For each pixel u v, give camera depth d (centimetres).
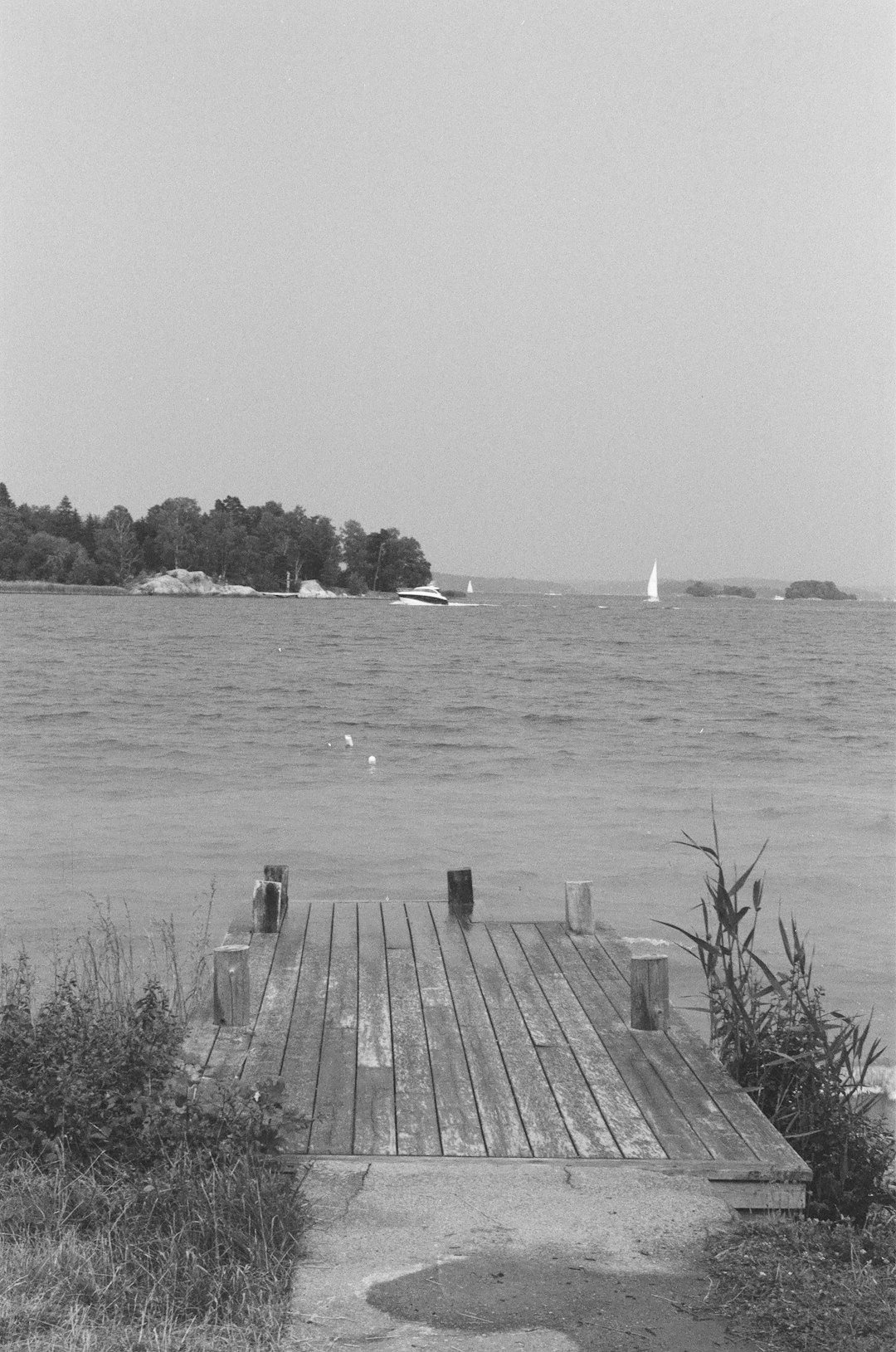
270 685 4294
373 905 983
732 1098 589
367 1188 499
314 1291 422
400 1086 598
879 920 1191
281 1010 708
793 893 1312
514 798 1962
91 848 1488
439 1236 462
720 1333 399
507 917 1176
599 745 2725
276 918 882
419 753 2553
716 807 1897
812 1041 636
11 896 1228
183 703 3600
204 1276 427
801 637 9050
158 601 16450
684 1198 495
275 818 1731
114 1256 442
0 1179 495
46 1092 529
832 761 2503
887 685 4588
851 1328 402
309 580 19788
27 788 2028
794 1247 465
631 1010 686
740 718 3362
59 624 9250
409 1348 386
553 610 16038
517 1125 557
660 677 4884
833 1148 591
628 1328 400
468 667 5338
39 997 845
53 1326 396
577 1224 472
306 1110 566
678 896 1288
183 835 1587
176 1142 513
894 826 1731
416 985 760
